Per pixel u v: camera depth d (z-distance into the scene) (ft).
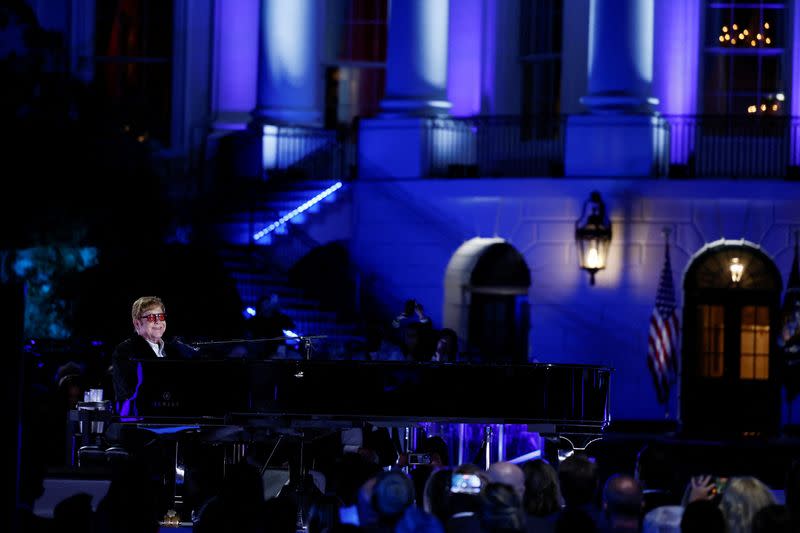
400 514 121.60
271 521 123.44
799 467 130.31
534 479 133.90
